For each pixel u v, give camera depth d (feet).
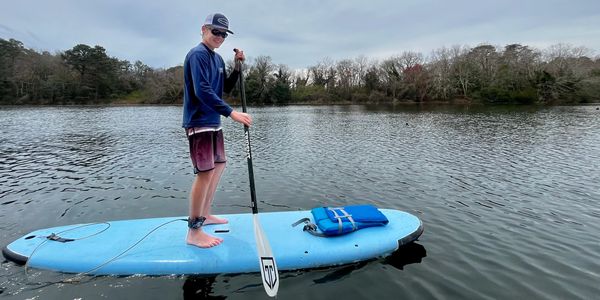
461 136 62.23
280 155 44.11
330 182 30.14
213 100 11.46
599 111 124.67
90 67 242.17
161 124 90.58
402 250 15.74
